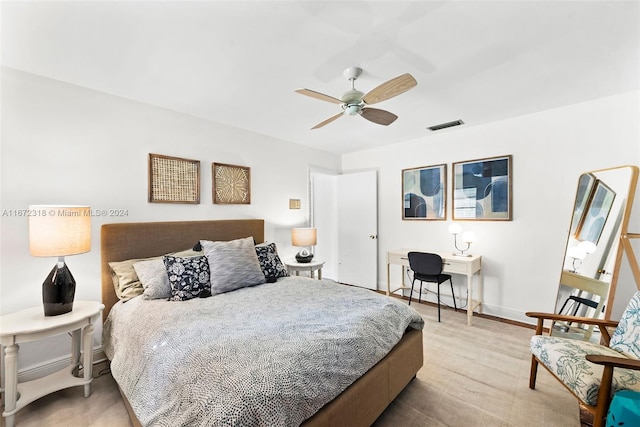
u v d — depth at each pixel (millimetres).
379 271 4496
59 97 2172
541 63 1984
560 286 2713
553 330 2658
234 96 2506
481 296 3434
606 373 1312
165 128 2766
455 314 3438
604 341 1866
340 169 4984
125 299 2189
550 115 2908
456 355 2451
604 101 2609
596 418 1346
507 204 3199
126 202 2508
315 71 2070
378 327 1735
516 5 1421
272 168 3795
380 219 4465
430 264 3279
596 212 2480
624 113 2518
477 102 2686
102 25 1559
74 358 2074
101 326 2334
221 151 3223
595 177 2555
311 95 1932
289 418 1099
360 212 4637
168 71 2066
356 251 4707
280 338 1443
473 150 3459
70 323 1767
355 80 2197
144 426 1240
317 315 1795
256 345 1364
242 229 3309
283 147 3957
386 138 3945
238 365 1203
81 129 2273
